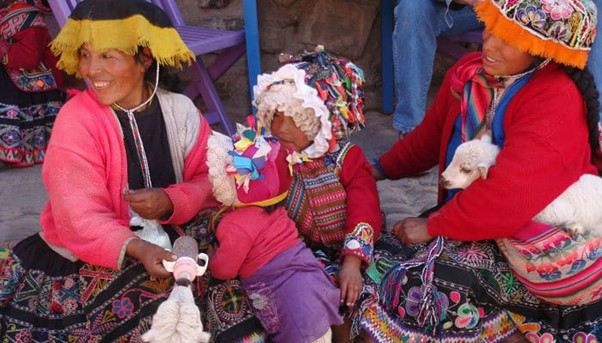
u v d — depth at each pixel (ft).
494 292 7.09
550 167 6.62
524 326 7.23
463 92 7.36
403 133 12.21
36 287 7.19
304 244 7.25
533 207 6.66
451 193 7.84
